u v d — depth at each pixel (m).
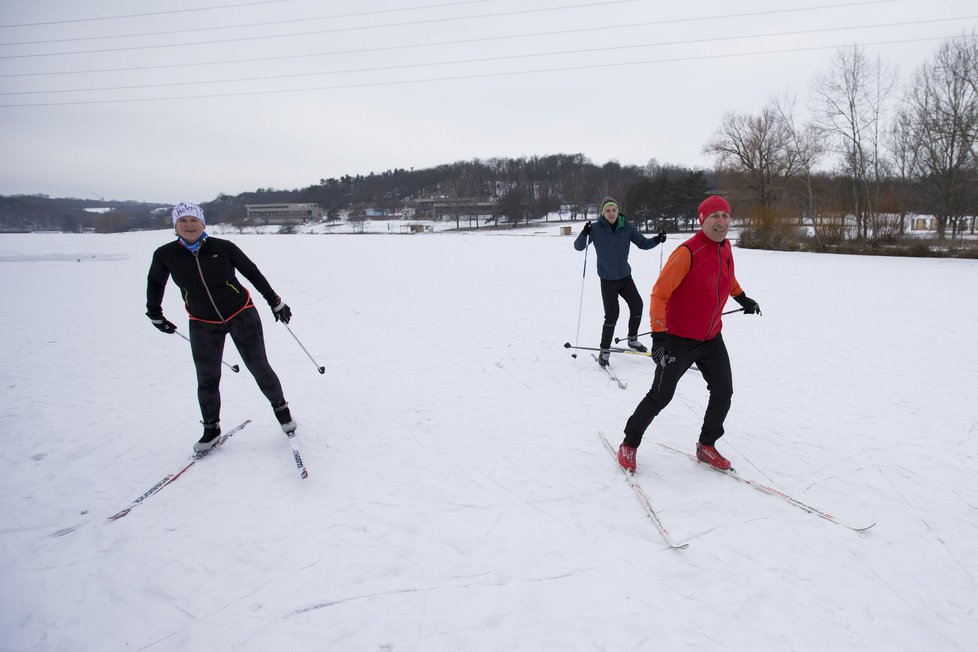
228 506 2.65
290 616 1.92
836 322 7.51
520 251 24.59
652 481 2.87
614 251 4.94
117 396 4.42
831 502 2.67
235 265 3.08
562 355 5.70
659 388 2.79
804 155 29.61
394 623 1.88
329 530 2.44
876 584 2.07
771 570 2.15
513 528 2.45
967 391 4.42
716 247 2.71
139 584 2.10
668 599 1.98
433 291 11.11
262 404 4.16
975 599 2.00
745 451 3.27
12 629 1.88
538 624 1.87
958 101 23.08
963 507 2.63
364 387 4.61
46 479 2.95
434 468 3.05
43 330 7.25
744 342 6.28
